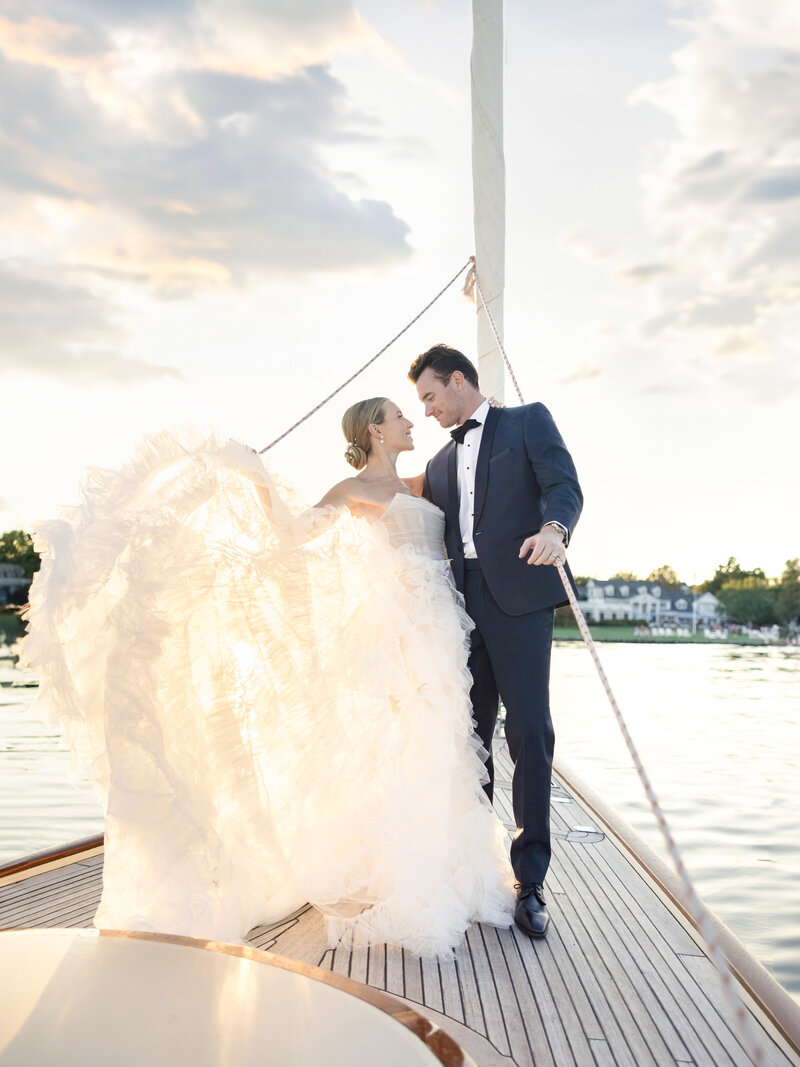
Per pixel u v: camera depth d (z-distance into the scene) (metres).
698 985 2.11
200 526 2.53
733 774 11.18
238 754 2.38
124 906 2.16
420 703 2.64
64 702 2.14
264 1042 0.94
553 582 2.73
